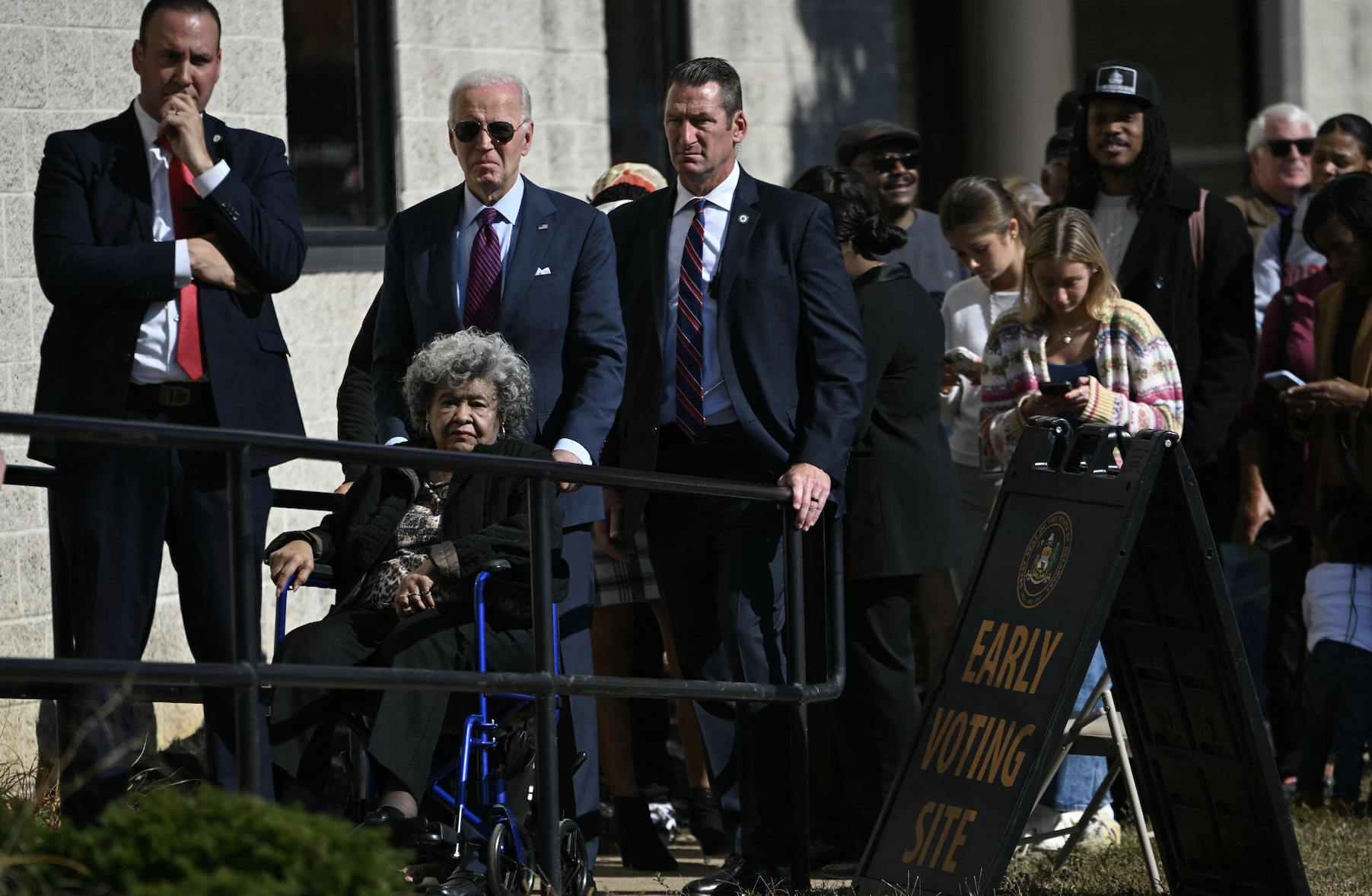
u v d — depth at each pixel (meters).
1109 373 19.94
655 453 17.97
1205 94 42.22
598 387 17.30
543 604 14.78
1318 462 23.94
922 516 19.50
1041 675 16.09
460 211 17.94
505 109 17.42
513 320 17.48
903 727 19.53
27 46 22.25
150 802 10.66
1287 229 27.03
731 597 17.58
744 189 18.22
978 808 16.17
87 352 14.94
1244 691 16.00
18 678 11.71
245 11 24.88
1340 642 22.05
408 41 27.08
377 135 27.11
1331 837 20.47
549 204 17.88
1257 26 42.12
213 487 15.03
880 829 17.12
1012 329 20.53
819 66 33.19
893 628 19.62
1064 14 35.41
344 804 19.56
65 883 10.12
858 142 26.17
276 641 16.53
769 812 17.56
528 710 16.08
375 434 19.91
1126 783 18.50
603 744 20.00
